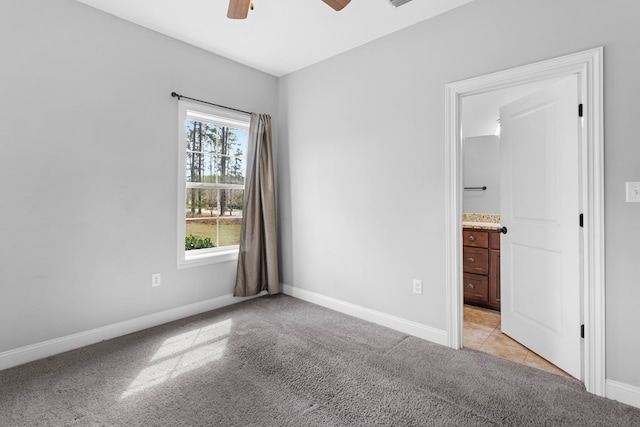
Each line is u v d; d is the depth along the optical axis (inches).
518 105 98.1
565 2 75.1
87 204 95.2
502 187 106.7
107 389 73.9
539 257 91.1
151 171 108.1
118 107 100.3
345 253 123.3
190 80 117.3
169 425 62.3
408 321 105.4
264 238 140.4
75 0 91.4
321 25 102.9
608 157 70.4
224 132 136.7
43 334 88.6
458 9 92.0
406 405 68.7
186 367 83.8
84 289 95.3
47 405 68.1
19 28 82.9
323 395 72.2
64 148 90.7
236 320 116.0
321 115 130.3
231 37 111.5
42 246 87.8
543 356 89.8
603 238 71.1
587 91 72.8
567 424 63.1
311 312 124.6
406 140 104.0
